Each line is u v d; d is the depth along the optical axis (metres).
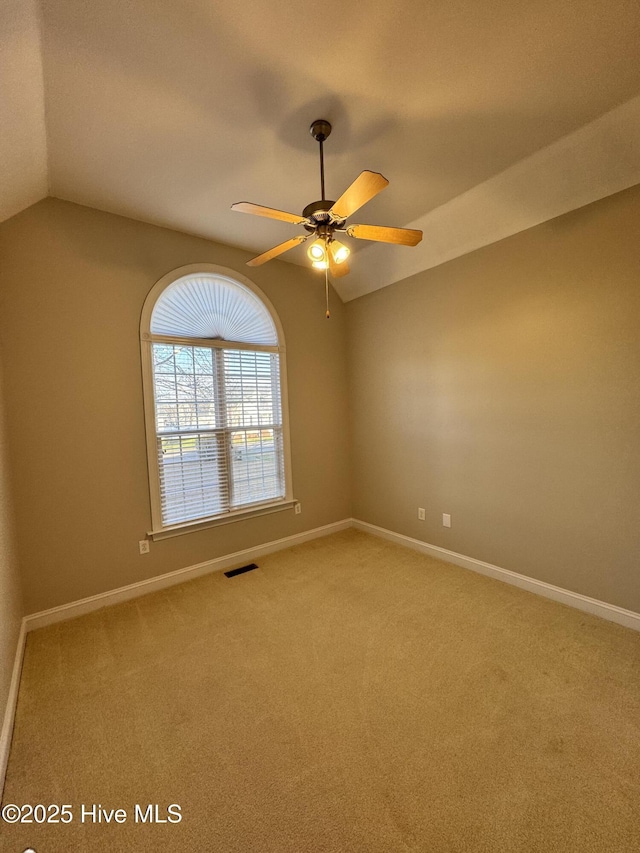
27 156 1.87
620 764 1.34
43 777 1.36
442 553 3.24
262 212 1.75
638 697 1.64
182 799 1.27
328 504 3.97
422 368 3.30
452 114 1.83
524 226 2.52
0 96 1.40
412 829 1.15
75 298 2.49
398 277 3.44
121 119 1.78
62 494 2.45
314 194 2.49
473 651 1.99
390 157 2.15
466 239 2.81
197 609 2.52
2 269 2.25
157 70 1.52
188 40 1.40
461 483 3.05
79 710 1.67
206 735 1.52
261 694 1.74
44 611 2.38
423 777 1.31
